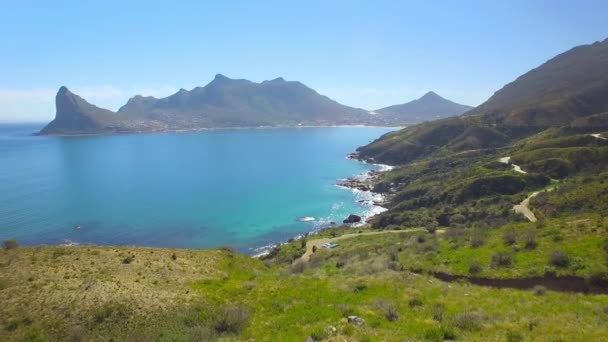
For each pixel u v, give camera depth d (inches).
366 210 5979.3
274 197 6825.8
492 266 1515.7
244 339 843.4
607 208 2893.7
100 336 937.5
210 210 5895.7
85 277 1262.3
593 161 5004.9
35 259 1413.6
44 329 968.9
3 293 1120.8
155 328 946.7
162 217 5423.2
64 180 7859.3
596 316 855.7
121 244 4276.6
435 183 6156.5
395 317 877.8
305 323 898.7
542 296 1082.7
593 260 1369.3
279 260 3297.2
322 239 3927.2
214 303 1109.7
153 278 1318.9
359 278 1326.3
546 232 1759.4
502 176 5029.5
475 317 842.8
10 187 7007.9
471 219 4092.0
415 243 2364.7
